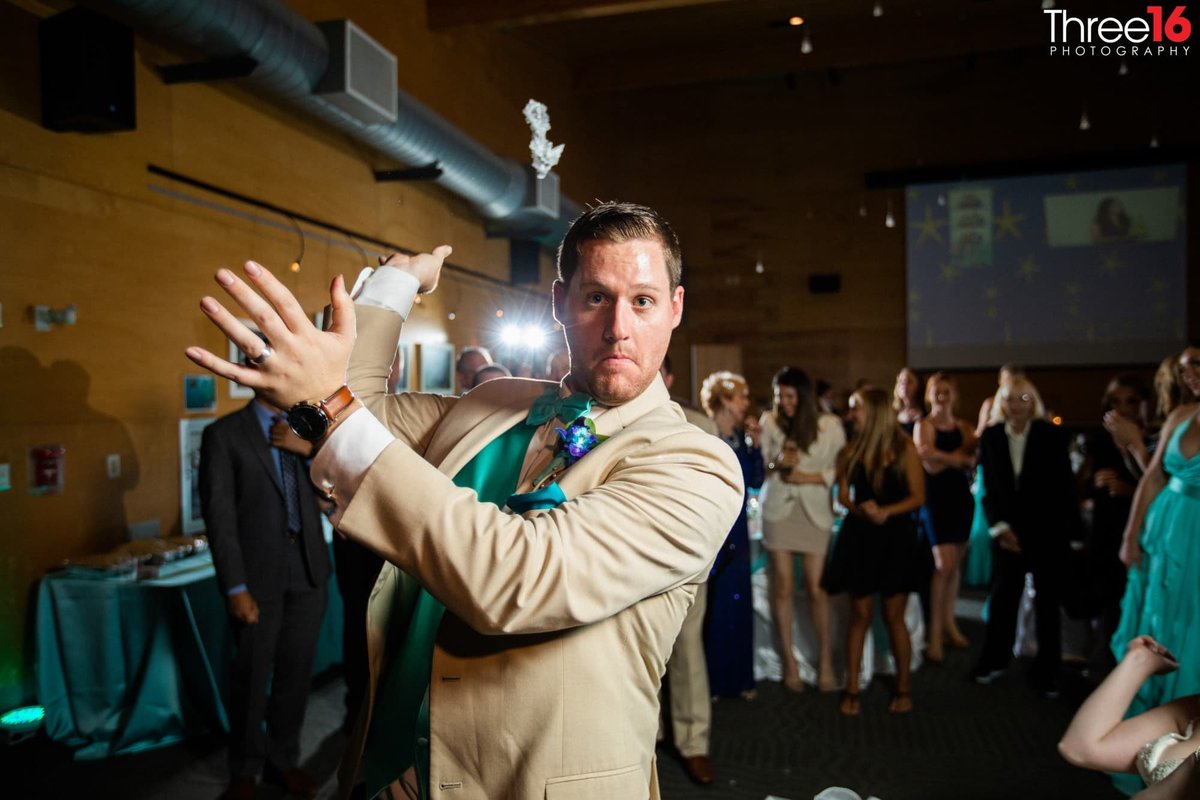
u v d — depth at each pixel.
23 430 3.34
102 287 3.70
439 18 6.73
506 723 0.81
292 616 3.00
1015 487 4.07
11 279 3.29
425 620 0.94
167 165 4.06
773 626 4.36
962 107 10.66
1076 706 3.87
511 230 7.65
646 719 0.88
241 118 4.59
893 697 3.85
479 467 0.99
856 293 10.99
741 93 11.36
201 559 3.61
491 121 7.96
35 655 3.37
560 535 0.74
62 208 3.50
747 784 3.10
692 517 0.80
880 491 3.74
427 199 6.70
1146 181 10.09
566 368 3.91
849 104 11.02
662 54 9.94
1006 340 10.52
